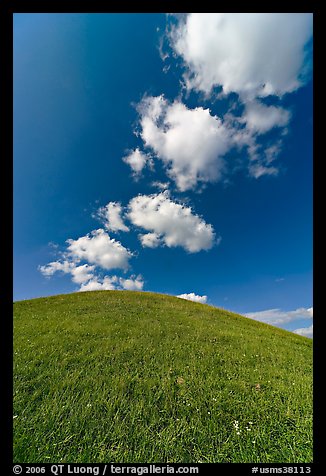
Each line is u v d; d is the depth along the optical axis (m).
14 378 8.38
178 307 25.84
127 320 18.08
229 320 22.69
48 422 6.11
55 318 18.06
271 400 7.91
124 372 9.42
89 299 27.25
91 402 7.13
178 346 12.93
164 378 9.05
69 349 11.65
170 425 6.35
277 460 5.31
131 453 5.42
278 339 17.92
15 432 5.61
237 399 7.88
